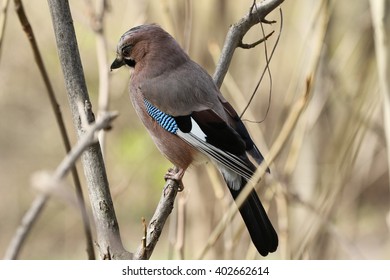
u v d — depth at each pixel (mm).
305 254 9516
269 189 10039
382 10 9117
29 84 15805
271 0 8312
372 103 9898
